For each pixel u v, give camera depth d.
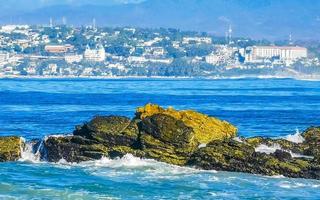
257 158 124.19
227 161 125.25
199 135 133.25
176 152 128.88
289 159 125.81
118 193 108.00
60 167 127.38
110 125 133.25
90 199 104.31
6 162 132.38
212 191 110.38
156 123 130.25
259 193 109.81
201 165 125.94
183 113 136.75
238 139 138.62
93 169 125.38
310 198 107.50
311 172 121.81
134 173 122.06
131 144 131.75
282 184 116.38
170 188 111.81
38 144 136.00
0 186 111.06
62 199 103.88
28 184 112.94
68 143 133.12
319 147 138.88
